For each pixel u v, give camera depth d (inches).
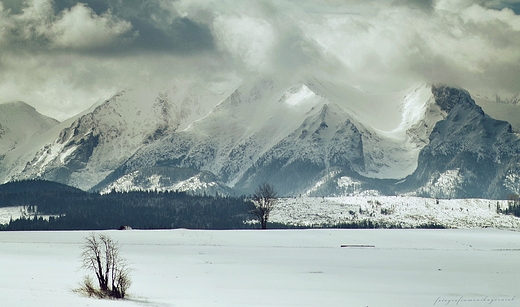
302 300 5826.8
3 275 6643.7
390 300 5944.9
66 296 5388.8
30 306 4717.0
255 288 6545.3
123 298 5679.1
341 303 5718.5
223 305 5423.2
